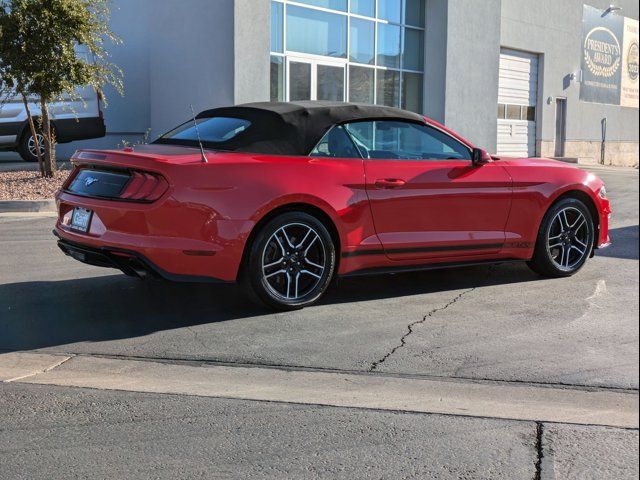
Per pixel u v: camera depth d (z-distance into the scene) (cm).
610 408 380
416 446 333
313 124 559
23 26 1203
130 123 1756
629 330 516
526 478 303
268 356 455
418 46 1970
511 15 2558
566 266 682
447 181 596
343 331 508
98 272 684
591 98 3089
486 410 376
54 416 363
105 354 457
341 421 360
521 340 491
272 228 522
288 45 1609
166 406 377
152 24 1573
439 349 471
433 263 604
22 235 895
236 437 341
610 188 1717
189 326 516
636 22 3388
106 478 300
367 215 562
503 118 2614
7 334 495
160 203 492
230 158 518
